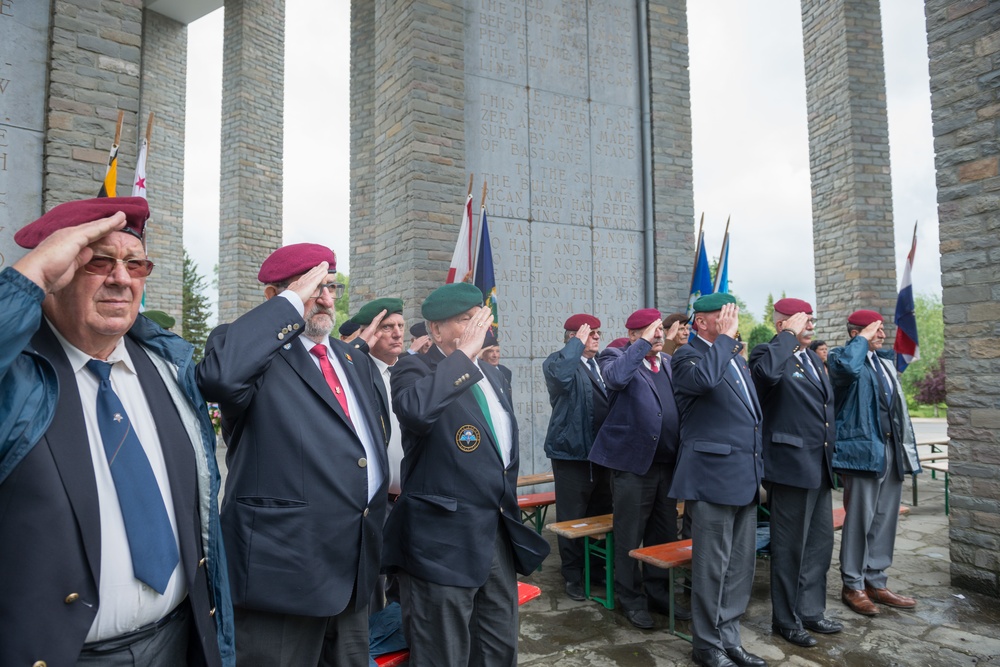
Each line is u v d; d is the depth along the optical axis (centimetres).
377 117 692
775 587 372
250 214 1189
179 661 150
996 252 436
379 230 683
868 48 983
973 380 446
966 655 348
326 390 209
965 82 454
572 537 416
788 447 363
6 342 115
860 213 959
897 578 473
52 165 427
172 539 145
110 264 136
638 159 755
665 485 420
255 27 1214
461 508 243
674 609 391
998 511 429
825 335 1019
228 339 186
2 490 122
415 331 460
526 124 684
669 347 563
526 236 674
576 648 359
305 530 194
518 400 655
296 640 197
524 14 693
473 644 259
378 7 696
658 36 762
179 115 1326
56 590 122
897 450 427
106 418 139
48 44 436
